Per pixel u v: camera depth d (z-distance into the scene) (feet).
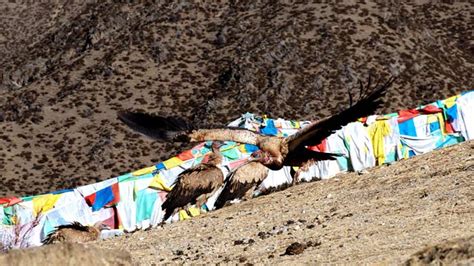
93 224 220.43
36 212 225.76
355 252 115.44
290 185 222.28
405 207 145.07
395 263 99.35
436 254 87.10
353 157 238.27
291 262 118.01
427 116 246.47
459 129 246.06
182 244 162.30
